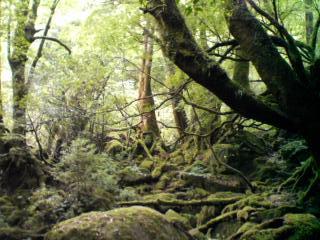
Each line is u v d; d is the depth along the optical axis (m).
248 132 11.58
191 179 11.32
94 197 9.66
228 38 8.33
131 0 7.95
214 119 12.34
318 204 7.68
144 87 14.26
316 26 7.12
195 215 9.92
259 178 10.37
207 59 6.00
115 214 6.32
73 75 11.04
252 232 6.92
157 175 12.39
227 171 10.96
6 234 8.43
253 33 6.36
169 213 9.66
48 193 9.75
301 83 6.18
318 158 6.46
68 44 14.17
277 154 10.83
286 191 8.84
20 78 11.89
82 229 5.95
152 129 14.79
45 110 11.86
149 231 6.15
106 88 12.40
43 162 11.53
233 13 6.50
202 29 8.29
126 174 12.33
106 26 8.34
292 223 6.86
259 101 6.14
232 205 9.05
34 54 13.60
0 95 11.77
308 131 6.21
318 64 6.27
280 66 6.20
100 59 10.21
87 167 9.88
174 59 6.05
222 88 6.01
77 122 12.80
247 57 6.79
